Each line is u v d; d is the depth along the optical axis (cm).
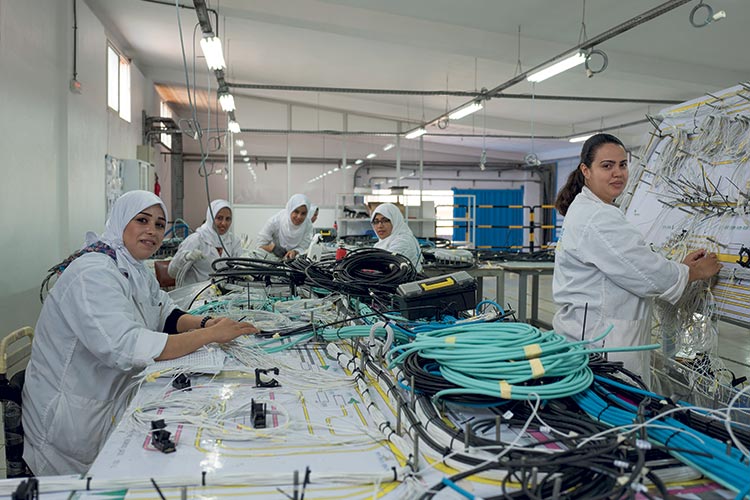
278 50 721
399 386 104
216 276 211
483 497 67
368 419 94
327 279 195
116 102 684
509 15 539
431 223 726
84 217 525
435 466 77
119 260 148
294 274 212
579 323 159
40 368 141
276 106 1053
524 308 457
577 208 158
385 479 72
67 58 476
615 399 94
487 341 97
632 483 64
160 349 125
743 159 166
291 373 119
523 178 1375
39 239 420
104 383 142
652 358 184
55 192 456
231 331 134
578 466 67
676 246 182
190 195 1157
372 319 153
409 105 988
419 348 101
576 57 461
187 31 671
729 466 71
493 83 795
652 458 77
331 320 168
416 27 574
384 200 815
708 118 184
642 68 620
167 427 89
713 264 155
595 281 156
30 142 402
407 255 323
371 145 1252
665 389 172
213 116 1145
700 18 485
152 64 859
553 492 62
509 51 600
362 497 68
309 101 1007
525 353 93
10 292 363
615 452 73
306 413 97
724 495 69
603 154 159
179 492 69
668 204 192
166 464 77
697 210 181
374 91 693
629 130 978
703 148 184
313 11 552
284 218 423
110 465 76
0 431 252
